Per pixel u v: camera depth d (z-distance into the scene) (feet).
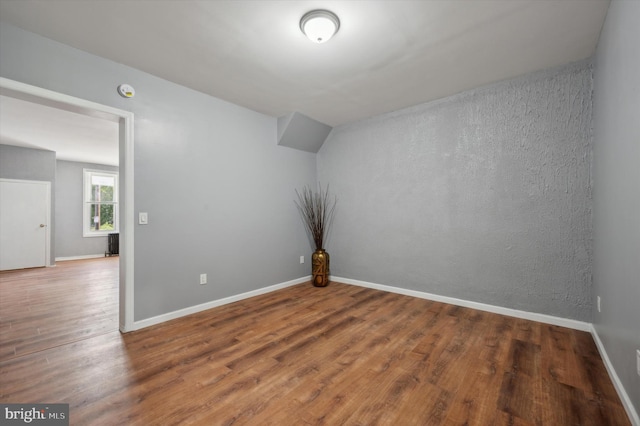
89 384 5.37
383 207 11.96
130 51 7.21
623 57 4.82
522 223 8.65
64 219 21.86
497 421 4.36
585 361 6.08
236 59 7.62
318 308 9.78
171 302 8.82
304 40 6.77
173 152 8.91
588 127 7.61
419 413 4.56
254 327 8.14
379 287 12.14
